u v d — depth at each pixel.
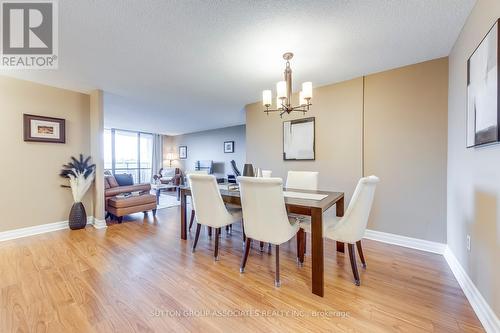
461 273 1.83
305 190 2.66
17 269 2.04
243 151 6.80
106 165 7.16
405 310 1.51
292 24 1.80
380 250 2.50
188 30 1.88
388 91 2.71
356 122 2.95
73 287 1.76
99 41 2.04
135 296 1.65
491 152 1.36
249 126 4.20
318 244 1.69
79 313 1.46
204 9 1.62
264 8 1.61
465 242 1.79
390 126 2.70
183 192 2.85
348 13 1.67
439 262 2.21
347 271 2.04
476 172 1.58
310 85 1.99
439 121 2.41
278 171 3.79
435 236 2.45
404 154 2.62
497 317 1.27
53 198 3.20
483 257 1.45
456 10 1.64
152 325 1.36
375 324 1.38
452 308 1.52
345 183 3.05
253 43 2.08
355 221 1.79
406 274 1.98
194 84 3.15
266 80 3.01
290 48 2.18
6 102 2.81
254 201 1.86
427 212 2.49
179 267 2.11
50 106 3.17
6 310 1.48
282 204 1.77
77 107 3.43
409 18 1.73
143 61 2.44
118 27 1.83
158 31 1.89
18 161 2.91
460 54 1.94
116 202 3.55
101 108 3.39
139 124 6.55
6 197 2.82
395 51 2.25
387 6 1.59
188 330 1.33
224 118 5.66
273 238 1.84
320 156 3.28
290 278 1.92
